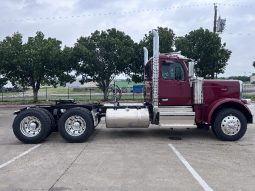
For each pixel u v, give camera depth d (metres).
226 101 12.26
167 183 7.29
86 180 7.54
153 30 12.61
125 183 7.30
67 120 12.03
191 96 12.65
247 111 12.44
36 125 12.05
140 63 31.25
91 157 9.70
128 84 29.86
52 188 7.04
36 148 11.15
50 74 30.70
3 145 11.77
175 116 12.50
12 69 30.00
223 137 12.20
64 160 9.38
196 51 31.28
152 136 13.24
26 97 36.88
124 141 12.20
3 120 19.33
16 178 7.75
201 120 12.65
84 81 32.34
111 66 31.42
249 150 10.63
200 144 11.61
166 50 31.20
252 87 56.09
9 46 29.38
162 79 12.59
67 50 30.55
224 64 31.81
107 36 31.45
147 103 13.08
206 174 7.95
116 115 12.49
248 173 8.04
